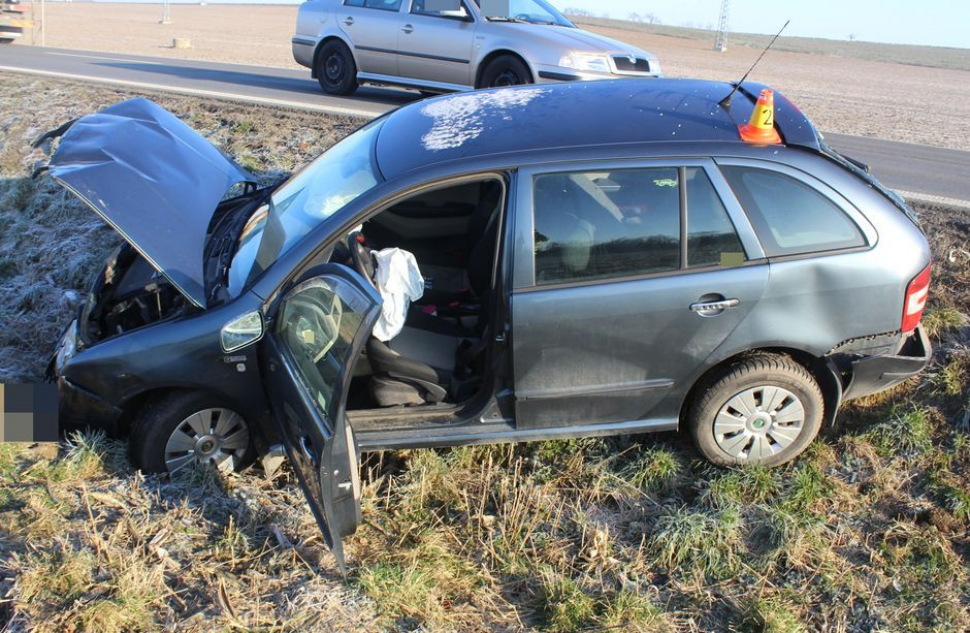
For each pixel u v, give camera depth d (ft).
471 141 12.91
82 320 14.12
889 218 12.67
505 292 12.30
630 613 11.42
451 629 11.26
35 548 12.01
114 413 13.16
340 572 11.99
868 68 173.99
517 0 37.50
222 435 13.75
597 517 13.30
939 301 17.84
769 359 13.04
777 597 11.71
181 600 11.48
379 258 13.05
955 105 79.92
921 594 11.67
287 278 12.39
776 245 12.44
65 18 183.62
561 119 13.38
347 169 13.76
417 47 36.99
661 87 14.84
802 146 12.67
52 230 24.31
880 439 14.43
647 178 12.37
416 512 13.39
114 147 14.10
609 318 12.34
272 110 33.55
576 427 13.24
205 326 12.52
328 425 10.47
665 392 13.06
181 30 156.04
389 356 13.01
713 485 13.38
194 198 14.19
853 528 12.89
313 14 40.24
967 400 14.84
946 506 13.12
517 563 12.42
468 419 13.08
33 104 35.73
